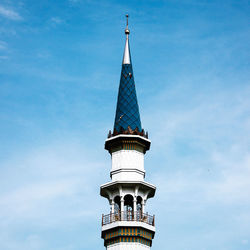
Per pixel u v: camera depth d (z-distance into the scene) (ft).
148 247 173.17
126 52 210.38
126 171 182.39
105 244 174.91
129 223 172.35
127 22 217.77
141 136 188.85
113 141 188.14
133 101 197.77
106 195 186.60
